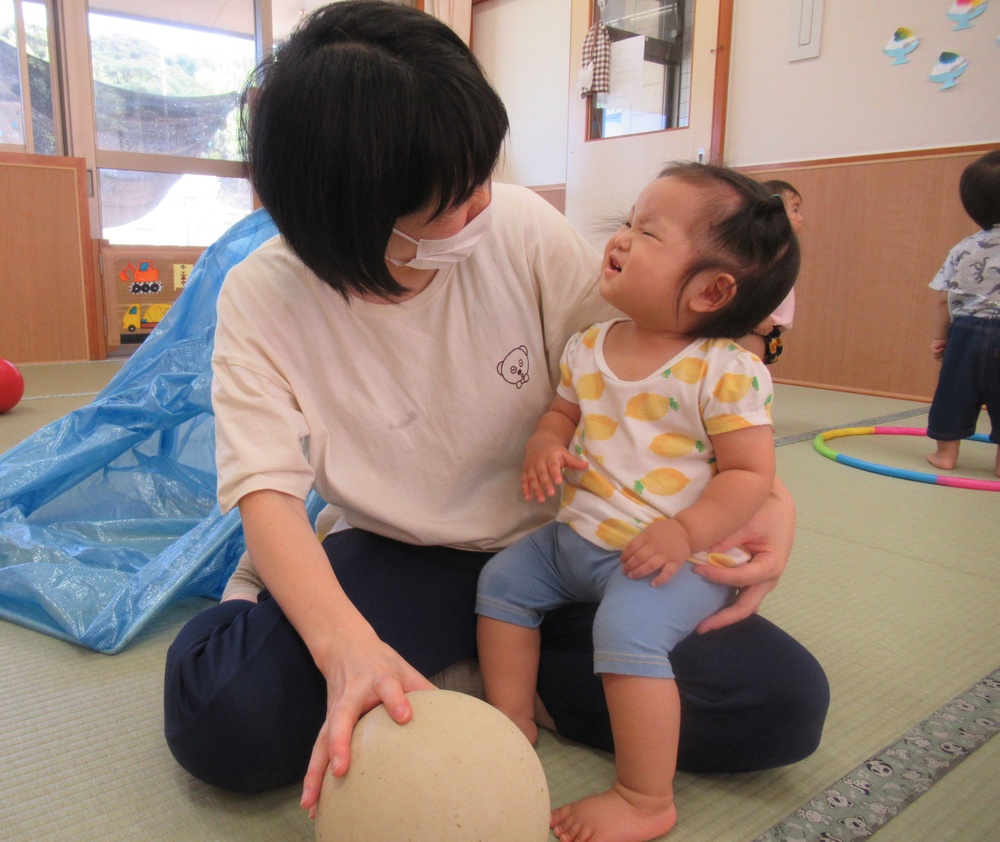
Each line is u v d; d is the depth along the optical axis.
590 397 0.85
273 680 0.74
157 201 4.12
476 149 0.61
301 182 0.61
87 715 0.94
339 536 0.94
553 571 0.85
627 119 4.05
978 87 2.88
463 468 0.88
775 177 3.44
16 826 0.75
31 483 1.40
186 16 4.05
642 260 0.79
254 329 0.79
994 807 0.79
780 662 0.78
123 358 3.87
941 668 1.08
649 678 0.72
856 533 1.64
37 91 3.79
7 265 3.53
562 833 0.73
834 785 0.82
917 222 3.07
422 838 0.54
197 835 0.74
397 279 0.79
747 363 0.79
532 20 4.54
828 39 3.23
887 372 3.25
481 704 0.63
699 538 0.75
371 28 0.62
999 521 1.74
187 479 1.54
